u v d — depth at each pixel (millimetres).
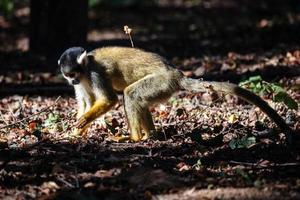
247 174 10070
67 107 15258
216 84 11883
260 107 11625
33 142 12102
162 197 9531
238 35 25156
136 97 12242
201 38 25062
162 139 12289
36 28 21516
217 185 9789
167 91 12305
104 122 13336
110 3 33219
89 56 12625
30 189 9969
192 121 13211
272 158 10844
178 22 29578
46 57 21312
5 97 16625
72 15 21078
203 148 11328
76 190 9805
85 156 11156
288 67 17984
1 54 22594
